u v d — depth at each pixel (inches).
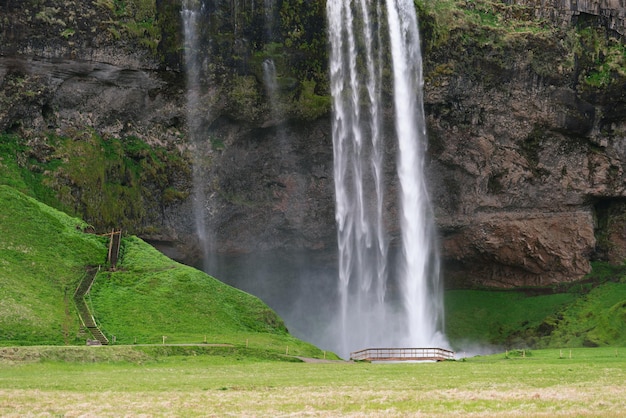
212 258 3614.7
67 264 2935.5
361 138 3663.9
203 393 1662.2
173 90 3427.7
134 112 3449.8
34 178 3235.7
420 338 3752.5
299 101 3521.2
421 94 3649.1
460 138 3735.2
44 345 2431.1
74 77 3331.7
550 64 3720.5
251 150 3597.4
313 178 3693.4
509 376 1972.2
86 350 2278.5
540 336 3609.7
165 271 3014.3
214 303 2898.6
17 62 3250.5
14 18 3221.0
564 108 3757.4
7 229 2962.6
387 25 3631.9
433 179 3786.9
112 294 2834.6
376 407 1456.7
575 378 1900.8
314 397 1582.2
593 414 1353.3
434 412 1398.9
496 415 1359.5
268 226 3671.3
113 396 1620.3
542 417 1334.9
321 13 3533.5
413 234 3764.8
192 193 3513.8
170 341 2581.2
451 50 3656.5
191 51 3393.2
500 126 3752.5
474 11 3740.2
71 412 1424.7
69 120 3361.2
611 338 3356.3
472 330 3777.1
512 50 3688.5
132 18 3373.5
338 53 3575.3
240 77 3454.7
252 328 2866.6
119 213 3351.4
